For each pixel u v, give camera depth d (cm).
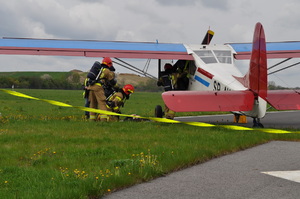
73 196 475
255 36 1114
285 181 575
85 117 1548
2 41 1500
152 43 1631
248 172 632
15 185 529
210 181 575
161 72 1661
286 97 1158
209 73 1347
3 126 1169
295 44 1669
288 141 970
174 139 927
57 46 1504
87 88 1338
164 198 493
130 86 1416
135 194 511
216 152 773
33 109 2392
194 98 1122
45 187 515
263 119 1828
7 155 733
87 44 1566
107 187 521
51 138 938
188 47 1518
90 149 785
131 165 630
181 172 633
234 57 1534
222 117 1952
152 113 2155
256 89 1112
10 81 12062
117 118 1400
